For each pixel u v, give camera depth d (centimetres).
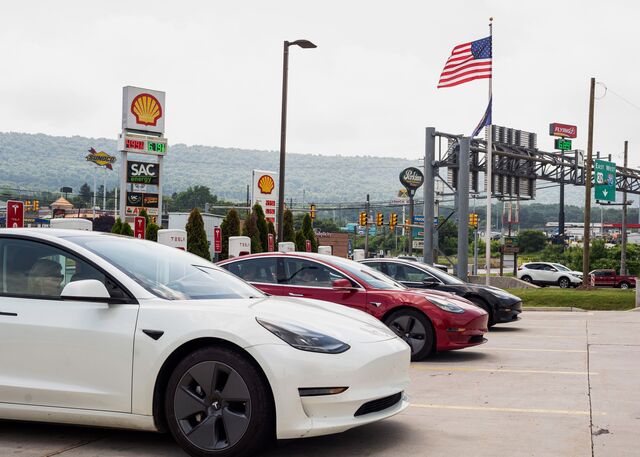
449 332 1051
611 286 5219
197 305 539
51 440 566
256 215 3716
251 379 500
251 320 516
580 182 5006
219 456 502
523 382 876
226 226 3434
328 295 1075
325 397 504
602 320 1967
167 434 584
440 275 1534
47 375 542
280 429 494
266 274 1107
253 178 4034
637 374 941
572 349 1227
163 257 615
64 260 565
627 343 1327
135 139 3797
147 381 520
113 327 530
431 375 930
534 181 4719
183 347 525
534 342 1345
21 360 546
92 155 14612
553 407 723
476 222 6381
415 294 1073
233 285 621
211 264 657
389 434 602
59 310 547
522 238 13462
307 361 502
